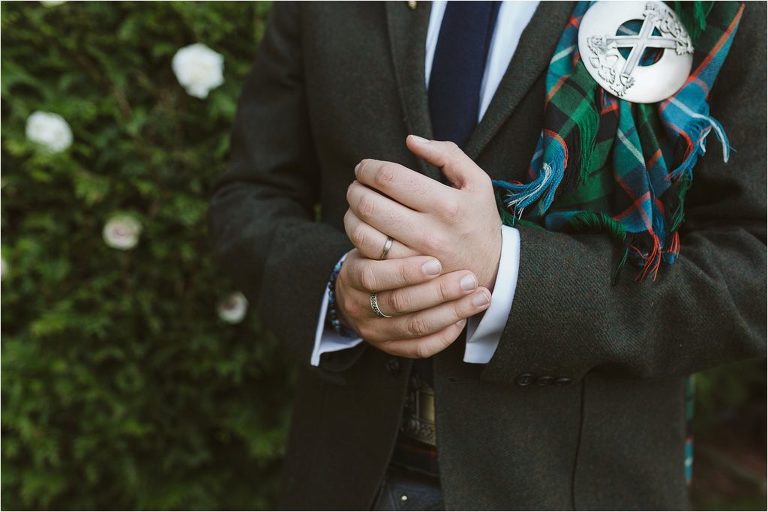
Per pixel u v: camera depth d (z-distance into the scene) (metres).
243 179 0.93
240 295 1.72
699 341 0.66
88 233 1.66
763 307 0.67
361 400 0.79
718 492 2.23
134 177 1.63
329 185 0.82
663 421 0.78
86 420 1.70
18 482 1.78
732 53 0.65
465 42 0.72
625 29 0.65
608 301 0.62
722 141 0.62
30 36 1.55
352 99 0.77
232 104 1.65
